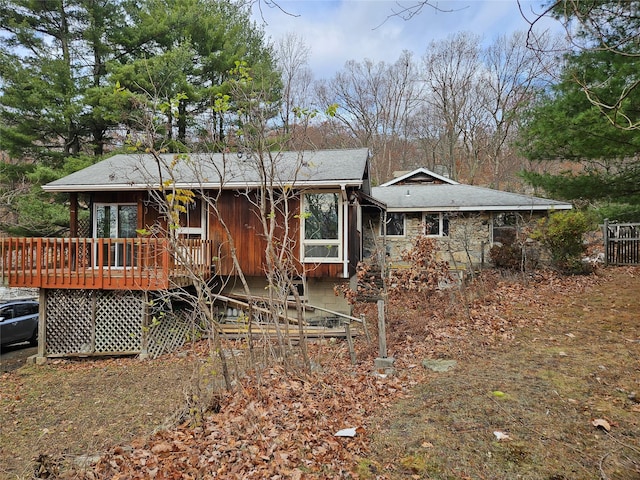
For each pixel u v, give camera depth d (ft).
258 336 28.02
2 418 21.43
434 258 30.71
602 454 11.58
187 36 56.34
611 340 20.85
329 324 35.55
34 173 49.98
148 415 20.88
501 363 19.16
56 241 30.94
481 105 101.65
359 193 38.06
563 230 37.78
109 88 50.39
